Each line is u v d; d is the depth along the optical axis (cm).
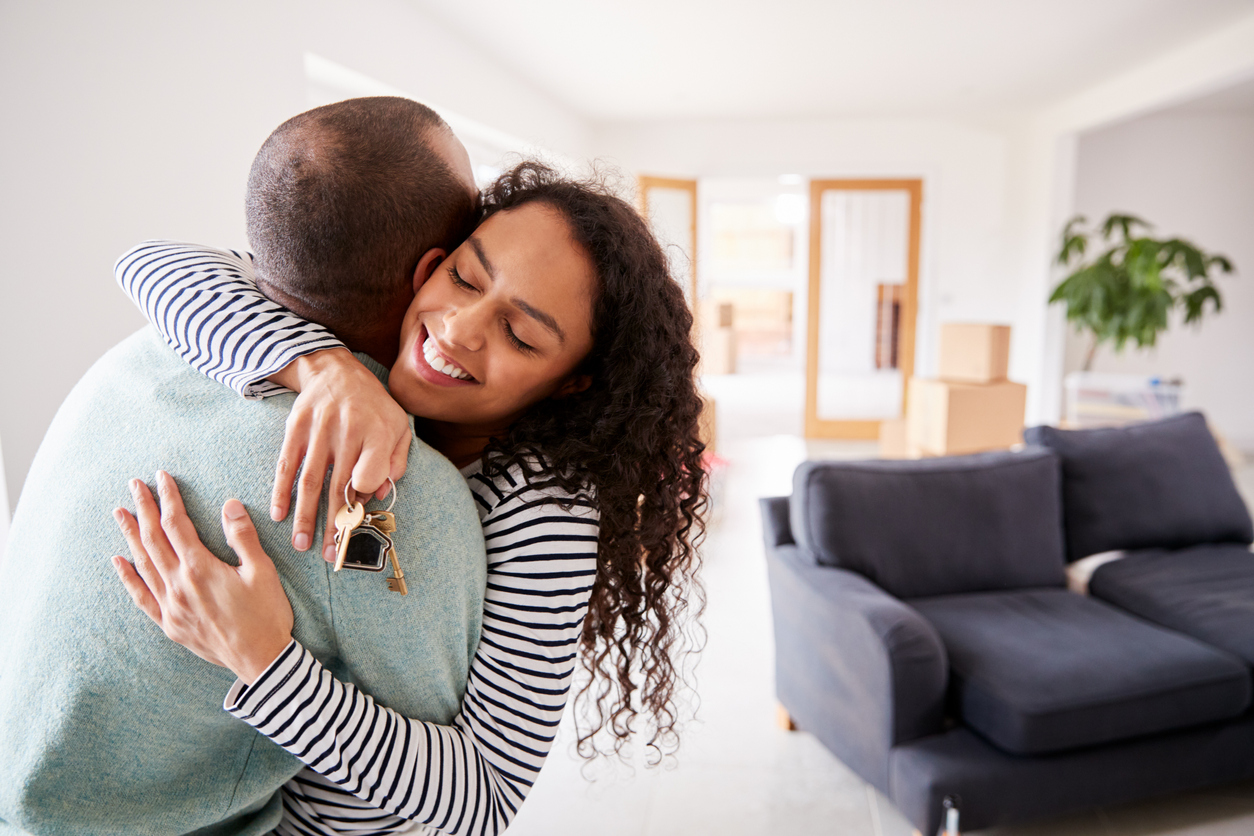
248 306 67
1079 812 200
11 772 62
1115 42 458
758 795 210
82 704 61
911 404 415
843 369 697
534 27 411
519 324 69
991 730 178
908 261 682
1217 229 647
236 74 255
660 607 90
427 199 68
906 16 410
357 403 61
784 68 504
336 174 64
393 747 64
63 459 65
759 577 365
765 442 682
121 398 66
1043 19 418
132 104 217
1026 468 249
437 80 398
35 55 190
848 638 196
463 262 69
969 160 672
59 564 62
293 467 60
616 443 78
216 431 62
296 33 284
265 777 70
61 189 198
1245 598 219
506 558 73
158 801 66
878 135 675
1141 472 262
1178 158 645
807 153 680
